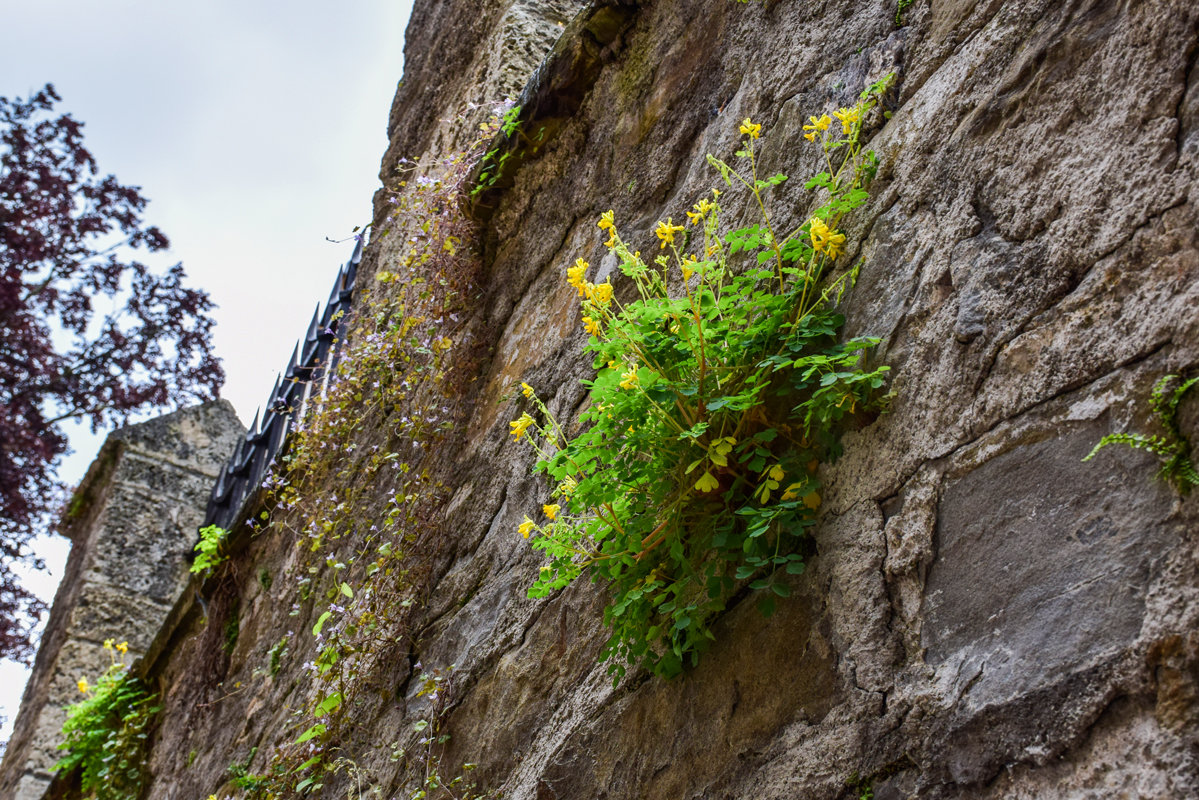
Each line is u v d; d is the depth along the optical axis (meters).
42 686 8.20
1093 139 1.43
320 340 5.57
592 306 1.96
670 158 2.75
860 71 2.05
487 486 3.06
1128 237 1.32
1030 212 1.49
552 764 2.16
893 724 1.39
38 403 7.05
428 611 3.10
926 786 1.30
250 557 5.13
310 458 4.22
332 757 3.28
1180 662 1.08
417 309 3.89
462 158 3.81
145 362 7.46
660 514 1.87
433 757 2.68
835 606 1.57
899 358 1.62
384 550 3.27
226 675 4.88
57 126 7.17
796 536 1.66
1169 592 1.12
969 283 1.55
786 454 1.73
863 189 1.86
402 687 3.07
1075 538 1.25
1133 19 1.43
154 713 5.73
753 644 1.71
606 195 3.02
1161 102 1.34
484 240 3.71
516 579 2.69
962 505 1.43
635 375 1.76
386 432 3.96
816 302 1.81
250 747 4.11
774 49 2.41
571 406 2.75
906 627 1.45
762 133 2.32
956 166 1.67
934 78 1.81
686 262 1.88
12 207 7.01
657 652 1.92
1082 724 1.15
